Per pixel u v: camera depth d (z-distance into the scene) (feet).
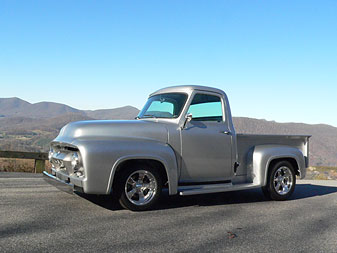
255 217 15.93
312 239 12.41
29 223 13.19
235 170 19.83
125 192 15.62
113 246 10.80
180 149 17.62
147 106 20.07
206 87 19.44
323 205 20.01
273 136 21.61
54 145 17.31
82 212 15.44
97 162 14.75
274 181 20.93
